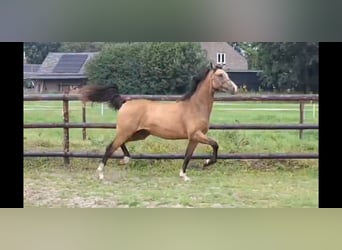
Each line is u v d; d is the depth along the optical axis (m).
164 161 19.70
